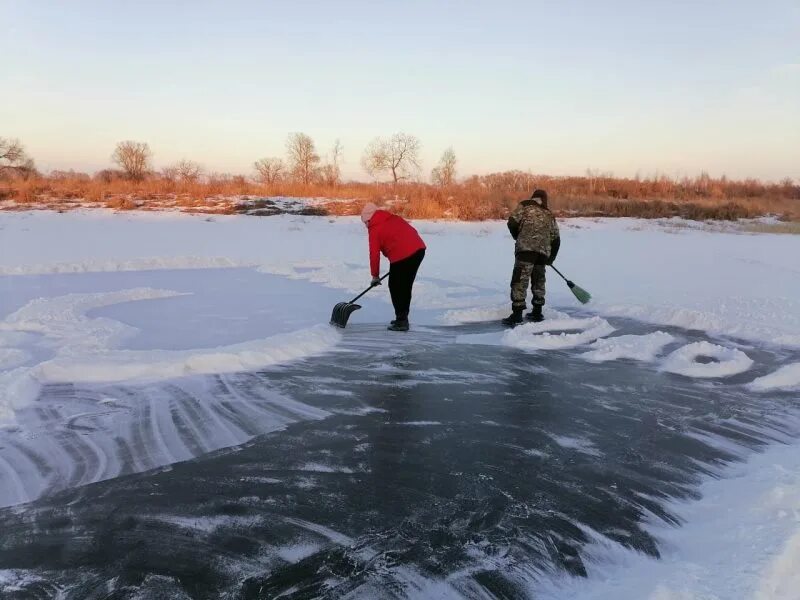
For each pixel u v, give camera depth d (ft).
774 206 108.37
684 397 15.61
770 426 13.80
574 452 12.18
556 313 25.41
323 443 12.34
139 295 28.07
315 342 19.81
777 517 9.07
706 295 30.40
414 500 10.12
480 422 13.64
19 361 17.43
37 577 8.02
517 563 8.46
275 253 48.06
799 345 20.48
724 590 7.34
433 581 8.03
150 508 9.76
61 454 11.73
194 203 88.63
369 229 22.08
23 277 33.88
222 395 15.07
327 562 8.40
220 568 8.23
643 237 65.87
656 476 11.23
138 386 15.64
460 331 22.48
